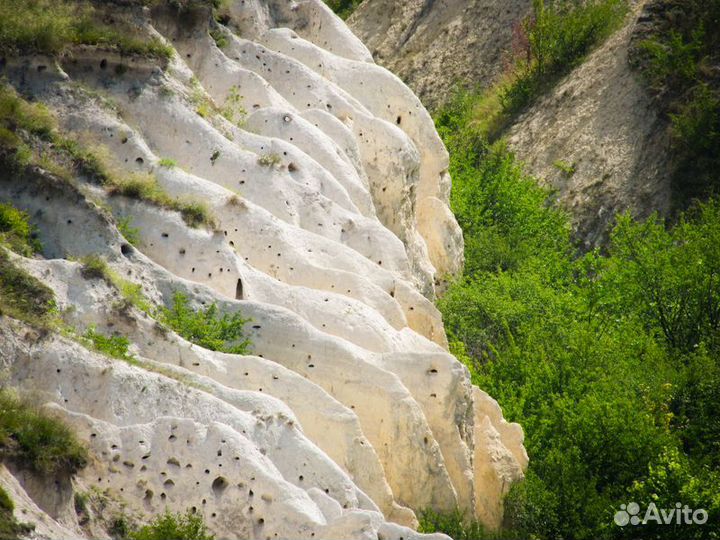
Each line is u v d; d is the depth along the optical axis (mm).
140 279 45375
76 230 45375
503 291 62625
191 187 49344
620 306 64375
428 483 45750
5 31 49344
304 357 45594
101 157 48562
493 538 46812
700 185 72750
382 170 57312
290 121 54438
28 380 40188
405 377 46938
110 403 40750
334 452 43781
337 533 39406
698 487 49656
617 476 52094
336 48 62219
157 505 39688
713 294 62875
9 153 45594
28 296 42156
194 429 40312
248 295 47031
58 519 37094
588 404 53438
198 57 55844
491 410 50844
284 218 50812
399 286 50969
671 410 56750
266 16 61000
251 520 39719
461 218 69625
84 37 50875
